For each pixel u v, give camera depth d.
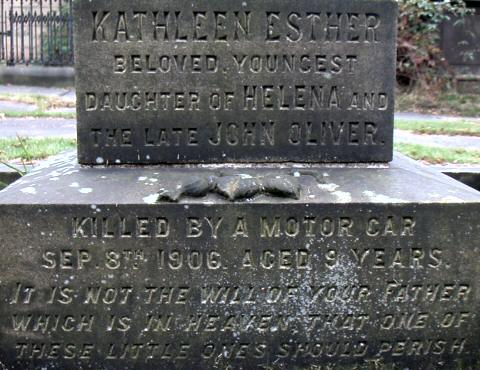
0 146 3.09
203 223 1.53
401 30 6.88
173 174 1.63
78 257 1.53
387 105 1.69
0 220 1.52
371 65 1.67
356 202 1.54
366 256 1.55
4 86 7.35
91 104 1.66
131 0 1.63
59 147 3.07
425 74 6.91
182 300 1.55
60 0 7.47
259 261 1.55
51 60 7.57
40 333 1.54
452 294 1.57
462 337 1.59
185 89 1.65
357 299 1.56
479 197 1.58
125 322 1.55
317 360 1.57
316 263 1.55
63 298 1.54
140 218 1.53
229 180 1.56
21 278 1.53
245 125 1.67
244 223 1.54
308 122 1.68
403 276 1.56
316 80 1.67
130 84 1.65
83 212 1.52
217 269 1.54
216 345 1.56
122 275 1.54
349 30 1.66
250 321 1.56
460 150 3.44
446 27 7.02
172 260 1.54
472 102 6.70
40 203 1.52
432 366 1.59
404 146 3.41
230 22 1.64
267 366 1.57
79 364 1.56
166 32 1.64
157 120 1.66
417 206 1.55
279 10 1.64
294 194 1.54
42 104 5.90
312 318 1.56
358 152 1.69
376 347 1.58
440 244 1.56
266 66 1.66
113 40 1.64
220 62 1.65
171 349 1.56
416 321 1.57
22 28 7.41
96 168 1.67
